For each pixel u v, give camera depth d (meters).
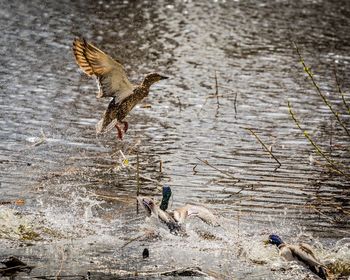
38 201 13.43
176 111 19.47
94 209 13.27
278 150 16.78
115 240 12.14
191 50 26.77
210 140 17.33
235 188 14.53
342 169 15.68
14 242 11.86
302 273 11.30
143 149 16.53
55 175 14.70
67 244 11.88
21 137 16.78
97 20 31.03
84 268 11.05
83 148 16.38
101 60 11.12
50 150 16.08
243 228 12.78
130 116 18.88
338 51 27.33
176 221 12.17
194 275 11.00
